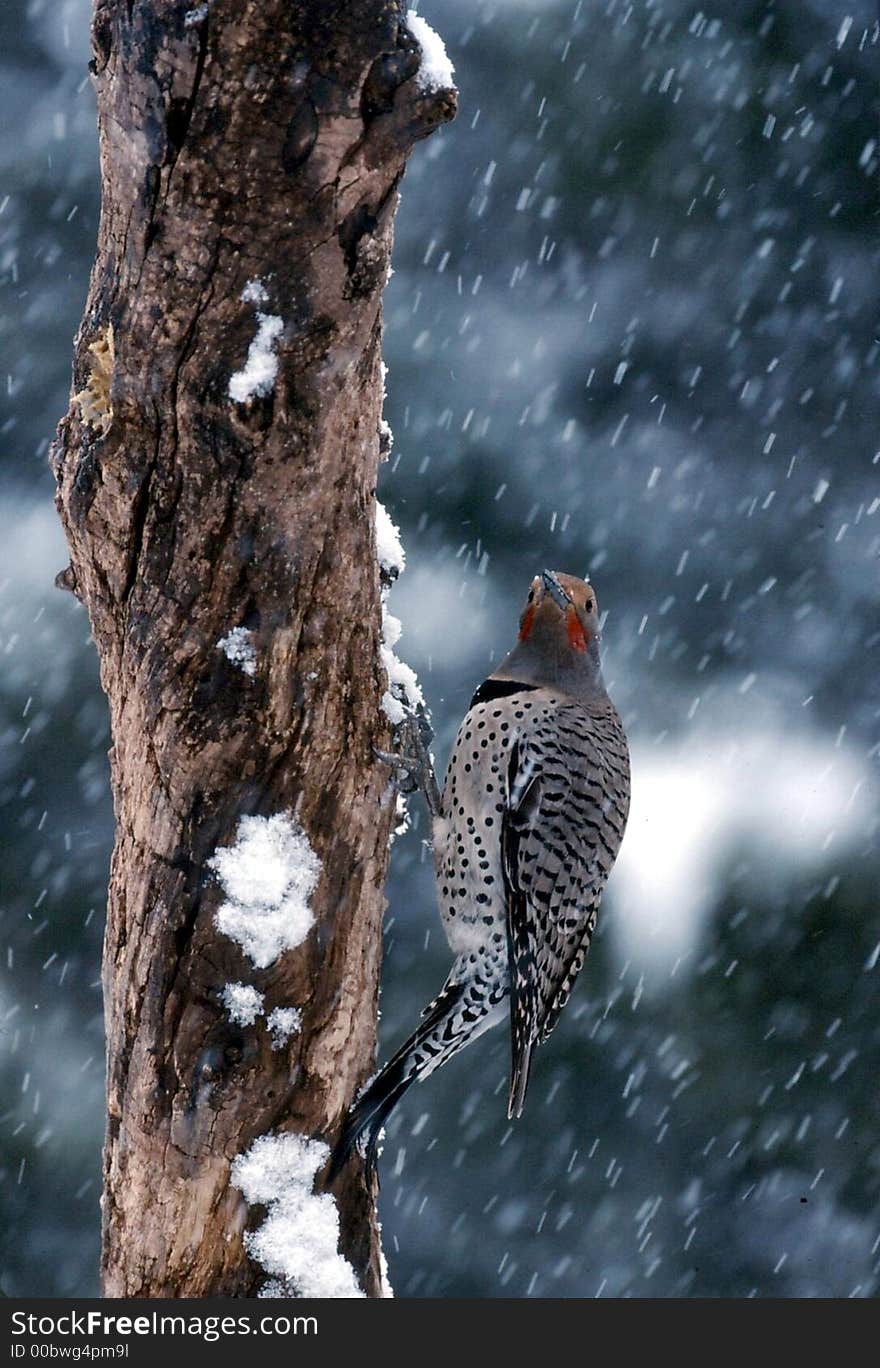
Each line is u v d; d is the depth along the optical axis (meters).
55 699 13.84
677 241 16.12
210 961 6.72
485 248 15.84
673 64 16.09
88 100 15.27
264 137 5.91
